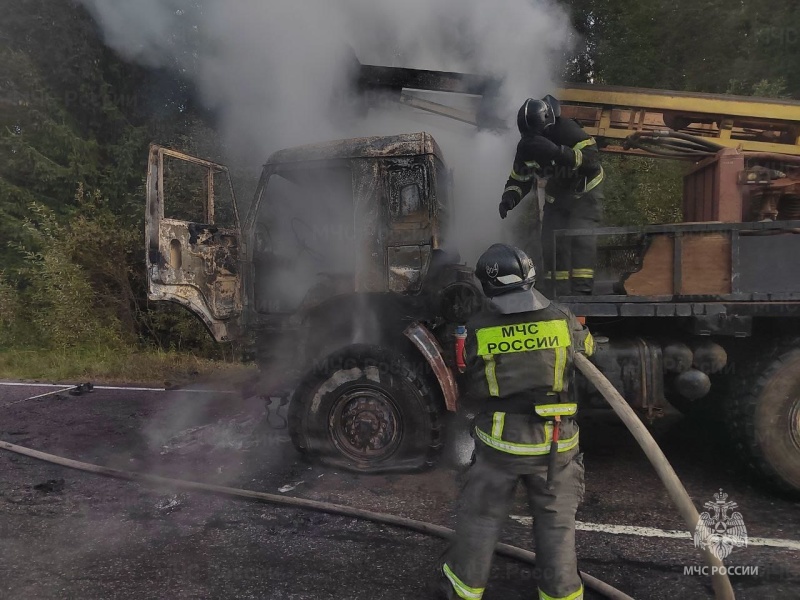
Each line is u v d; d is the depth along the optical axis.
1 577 2.55
